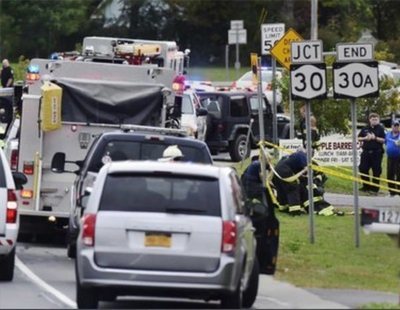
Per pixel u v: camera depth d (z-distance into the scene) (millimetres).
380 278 61844
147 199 45906
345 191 100312
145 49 103750
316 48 71312
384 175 109188
